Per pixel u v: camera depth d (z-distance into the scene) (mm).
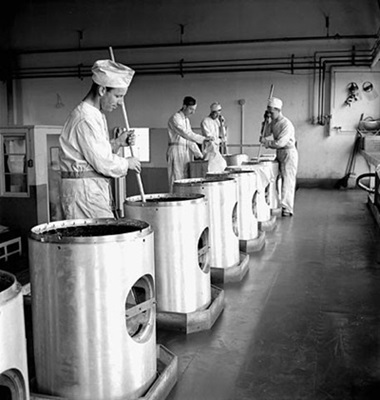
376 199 6461
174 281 2584
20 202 5781
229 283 3430
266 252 4328
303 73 10055
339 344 2432
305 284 3404
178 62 10461
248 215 4348
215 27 10273
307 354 2322
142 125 10781
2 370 1269
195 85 10477
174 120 6145
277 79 10156
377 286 3352
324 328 2633
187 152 6496
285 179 6215
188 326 2564
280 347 2400
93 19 10812
